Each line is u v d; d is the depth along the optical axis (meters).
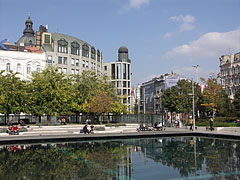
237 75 85.25
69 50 79.62
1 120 40.97
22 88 37.50
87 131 33.09
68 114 43.78
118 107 45.84
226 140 26.22
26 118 43.47
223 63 93.31
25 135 29.72
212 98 49.03
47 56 75.81
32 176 10.64
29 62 65.00
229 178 10.32
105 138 27.83
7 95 34.50
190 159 14.61
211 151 17.70
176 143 23.27
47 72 40.97
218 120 46.47
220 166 12.66
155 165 13.00
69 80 44.06
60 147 20.36
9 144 22.86
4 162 13.60
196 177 10.57
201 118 51.59
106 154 16.44
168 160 14.34
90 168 12.23
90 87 44.88
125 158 14.99
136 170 11.88
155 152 17.34
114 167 12.49
